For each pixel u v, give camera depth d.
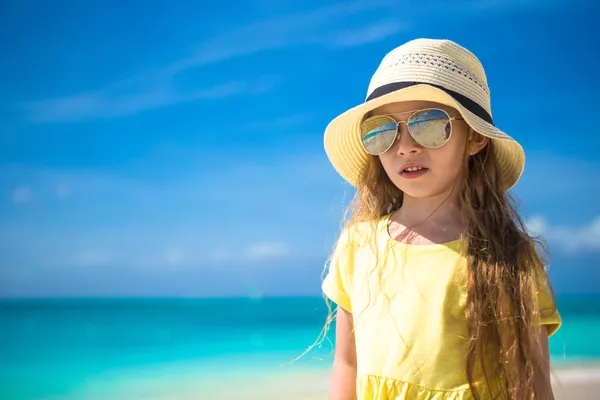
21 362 13.95
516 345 1.92
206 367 12.22
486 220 2.13
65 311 42.12
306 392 8.66
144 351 15.52
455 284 2.00
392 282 2.10
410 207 2.25
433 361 1.94
